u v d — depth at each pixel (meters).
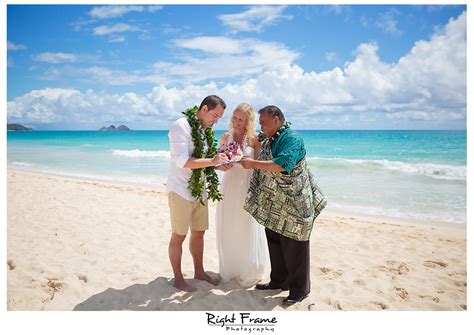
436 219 7.96
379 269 5.00
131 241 5.83
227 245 4.39
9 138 59.22
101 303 3.88
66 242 5.64
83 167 17.84
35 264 4.73
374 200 9.93
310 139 41.19
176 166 4.06
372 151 26.28
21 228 6.27
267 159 3.82
